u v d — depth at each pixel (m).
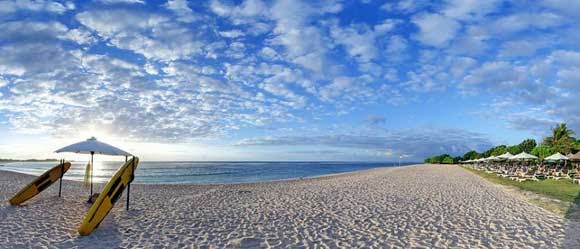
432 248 6.75
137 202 12.16
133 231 7.90
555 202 12.32
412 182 21.75
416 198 13.59
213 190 17.00
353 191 16.11
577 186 18.08
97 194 11.75
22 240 7.04
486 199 13.32
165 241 7.11
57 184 18.47
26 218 9.07
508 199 13.30
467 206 11.62
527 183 20.55
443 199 13.33
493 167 42.28
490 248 6.75
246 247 6.77
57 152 9.88
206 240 7.22
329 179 26.22
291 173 49.03
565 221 9.10
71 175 38.47
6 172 30.94
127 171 9.59
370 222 9.03
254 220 9.20
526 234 7.79
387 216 9.84
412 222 9.05
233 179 33.69
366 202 12.43
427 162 126.75
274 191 16.23
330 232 7.96
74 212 9.98
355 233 7.88
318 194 14.83
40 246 6.66
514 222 9.03
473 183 20.83
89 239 7.21
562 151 45.25
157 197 13.74
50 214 9.65
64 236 7.41
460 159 107.06
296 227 8.43
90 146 9.98
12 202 11.00
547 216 9.78
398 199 13.27
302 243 7.06
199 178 35.41
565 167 33.22
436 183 20.88
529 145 61.59
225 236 7.55
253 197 13.83
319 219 9.38
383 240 7.31
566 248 6.73
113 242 7.00
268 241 7.19
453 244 7.03
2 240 7.01
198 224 8.69
